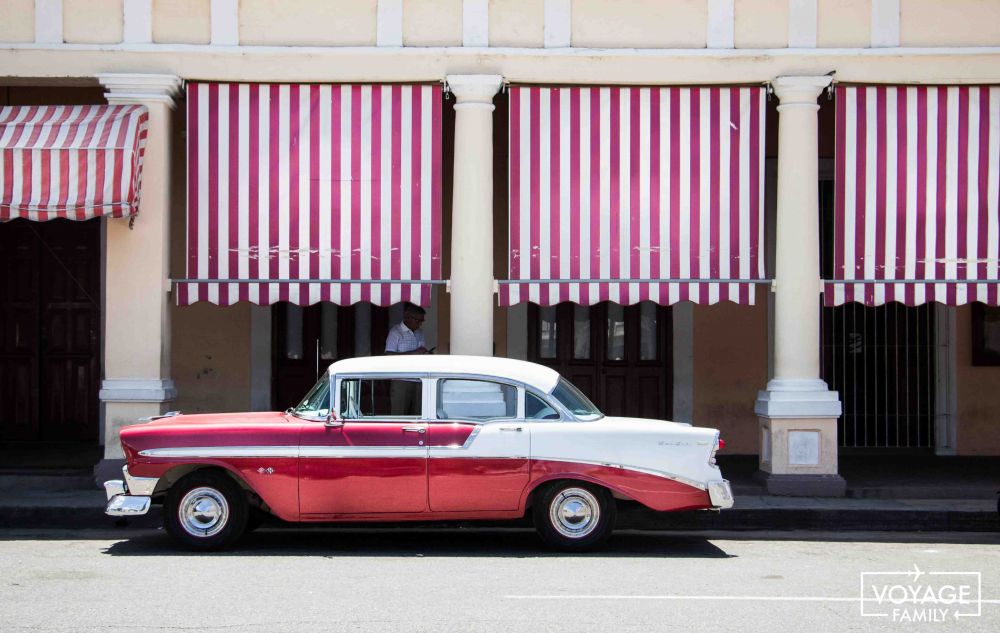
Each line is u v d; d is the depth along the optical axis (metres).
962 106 12.20
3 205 11.29
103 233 14.86
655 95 12.24
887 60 12.08
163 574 8.13
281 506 8.91
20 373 15.00
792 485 11.82
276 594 7.41
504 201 15.05
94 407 15.00
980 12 12.11
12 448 14.43
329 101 12.20
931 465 14.05
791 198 12.14
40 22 11.99
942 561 9.05
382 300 12.19
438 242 12.20
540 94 12.23
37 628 6.46
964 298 12.14
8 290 15.02
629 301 12.19
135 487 8.95
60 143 11.38
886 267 12.12
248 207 12.17
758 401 12.31
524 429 8.98
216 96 12.16
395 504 8.94
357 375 9.09
